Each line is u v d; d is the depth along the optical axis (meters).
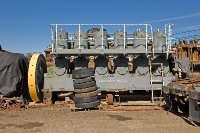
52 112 12.36
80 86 12.78
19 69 14.80
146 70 15.71
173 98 11.89
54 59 15.72
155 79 15.29
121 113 11.94
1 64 14.41
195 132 8.50
